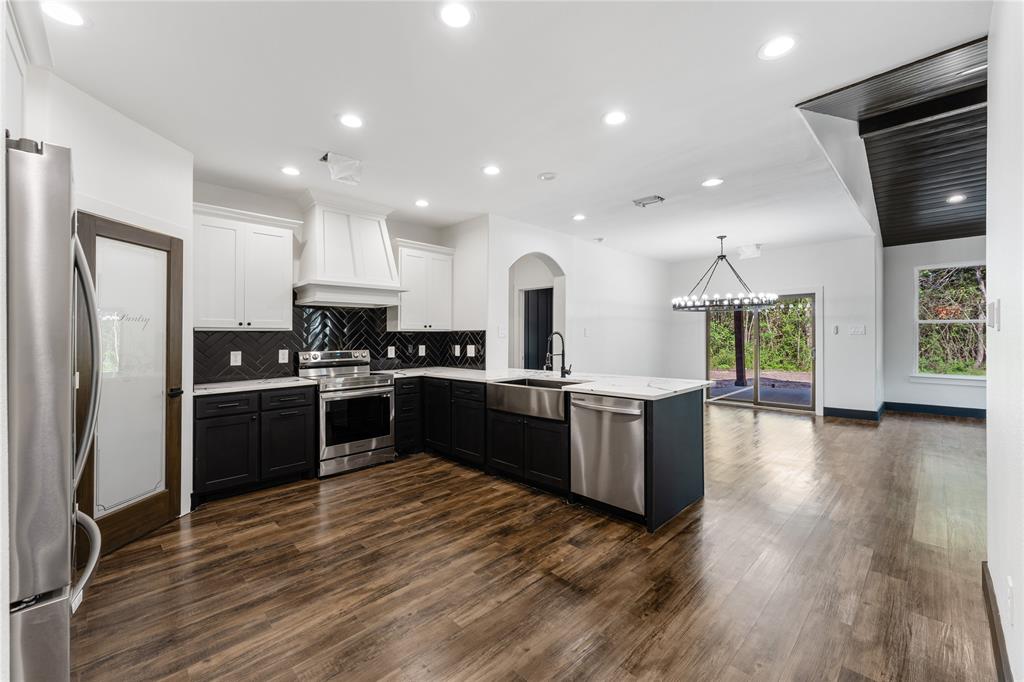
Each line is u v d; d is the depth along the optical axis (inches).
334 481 143.0
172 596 79.9
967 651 65.8
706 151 126.1
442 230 210.7
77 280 65.4
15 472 35.2
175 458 113.0
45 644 36.6
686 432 121.3
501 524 110.5
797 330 275.7
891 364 272.8
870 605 77.2
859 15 71.6
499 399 145.1
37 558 36.0
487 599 79.3
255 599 79.1
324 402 146.2
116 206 98.4
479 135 115.2
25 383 35.5
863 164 154.8
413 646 67.4
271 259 150.8
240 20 72.2
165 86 90.9
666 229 219.8
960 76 90.0
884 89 95.0
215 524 110.5
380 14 71.2
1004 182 59.6
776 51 81.1
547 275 272.2
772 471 153.6
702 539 102.4
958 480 142.6
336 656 65.3
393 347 192.4
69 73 85.8
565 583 84.4
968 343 252.2
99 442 94.3
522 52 81.4
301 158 128.4
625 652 66.1
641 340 293.1
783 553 95.8
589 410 119.0
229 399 127.0
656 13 71.3
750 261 288.4
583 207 180.4
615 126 110.7
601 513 117.5
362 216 171.6
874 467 157.6
